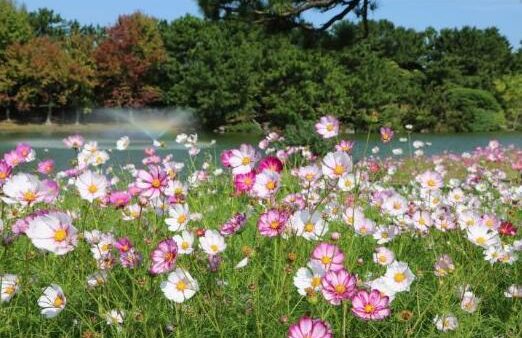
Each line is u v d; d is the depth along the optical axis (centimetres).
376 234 347
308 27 1496
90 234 299
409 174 984
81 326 254
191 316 254
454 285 289
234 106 4847
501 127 5647
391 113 4862
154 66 5391
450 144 3312
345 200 443
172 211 289
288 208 325
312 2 1430
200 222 405
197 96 4928
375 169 516
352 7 1459
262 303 276
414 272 330
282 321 242
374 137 3259
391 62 6228
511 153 1559
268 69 4809
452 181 586
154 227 311
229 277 308
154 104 5509
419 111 5216
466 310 275
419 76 6197
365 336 252
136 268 279
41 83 5028
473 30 6800
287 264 262
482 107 5638
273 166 312
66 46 5531
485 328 283
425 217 372
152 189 273
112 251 293
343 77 4822
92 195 268
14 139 3180
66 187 547
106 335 253
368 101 4744
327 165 280
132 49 5378
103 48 5319
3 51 4947
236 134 4506
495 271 335
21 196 239
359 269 337
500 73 6656
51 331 261
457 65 6319
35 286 288
